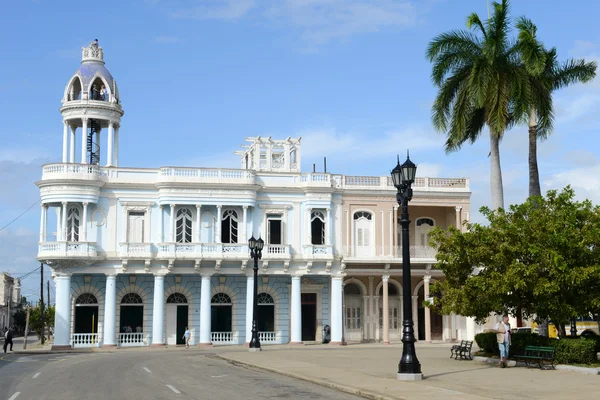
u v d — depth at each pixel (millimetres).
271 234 56250
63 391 20891
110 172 53812
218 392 20328
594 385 22016
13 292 156625
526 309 32062
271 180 56500
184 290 55219
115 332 52750
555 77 41719
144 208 54094
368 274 56875
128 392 20359
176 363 32594
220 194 54469
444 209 60062
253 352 41781
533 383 22547
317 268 56062
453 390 20156
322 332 56781
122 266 52719
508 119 41562
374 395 18984
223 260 53750
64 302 51594
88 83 55469
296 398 19031
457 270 32250
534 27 40719
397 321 58656
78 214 52969
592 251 30000
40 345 72062
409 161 24516
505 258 30109
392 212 57938
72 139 56438
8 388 21984
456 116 41000
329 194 56781
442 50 41469
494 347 31844
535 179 39875
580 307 29906
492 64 39812
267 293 56656
